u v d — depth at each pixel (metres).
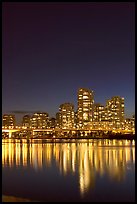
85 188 63.28
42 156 138.00
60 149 188.75
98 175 79.19
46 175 80.81
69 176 78.44
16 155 145.00
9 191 60.91
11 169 92.81
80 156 134.88
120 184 66.69
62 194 58.00
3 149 195.88
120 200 53.19
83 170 89.12
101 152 156.00
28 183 69.56
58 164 105.19
